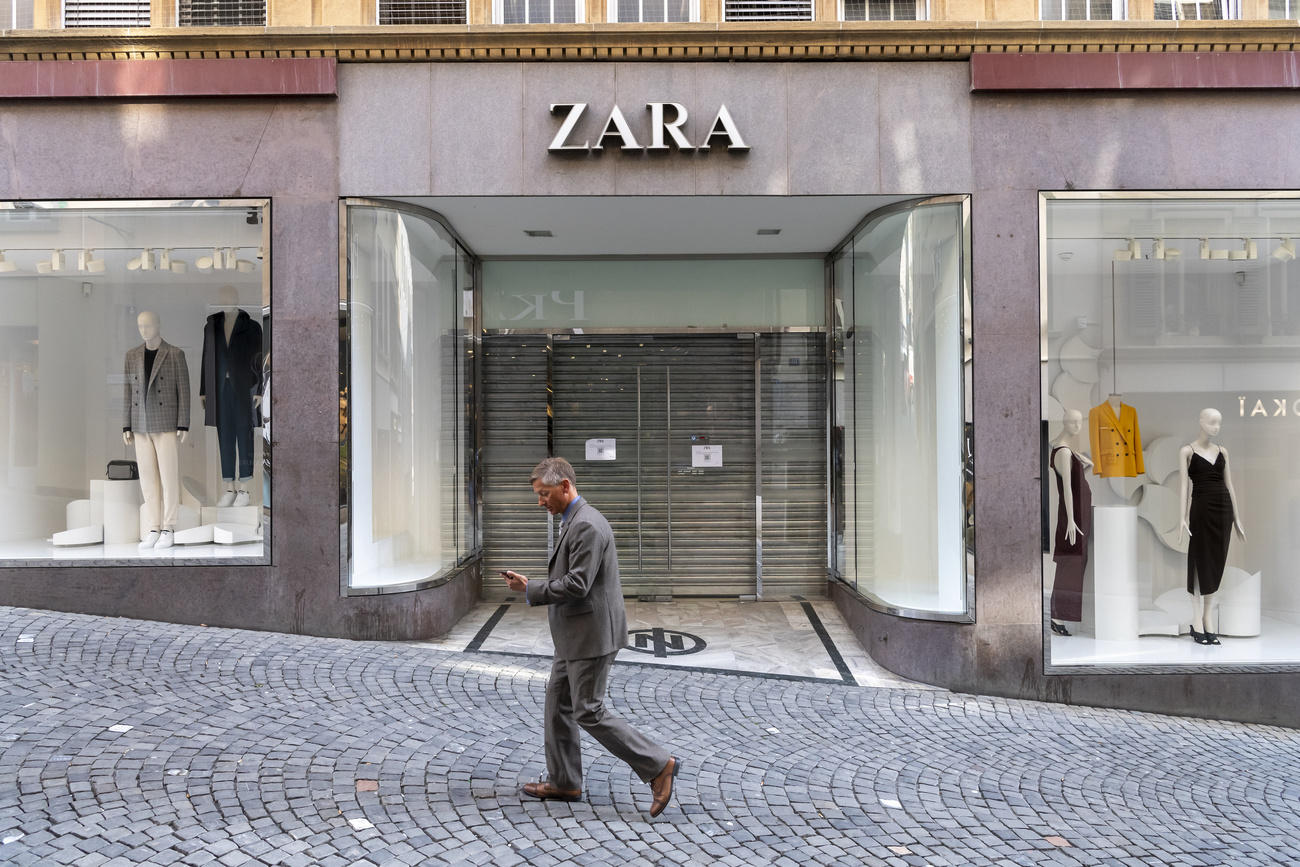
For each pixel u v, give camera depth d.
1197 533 6.79
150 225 6.79
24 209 6.76
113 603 6.68
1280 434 6.84
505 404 9.01
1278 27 6.45
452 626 7.55
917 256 6.96
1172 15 6.85
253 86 6.59
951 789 4.68
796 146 6.66
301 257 6.67
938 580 6.86
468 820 3.78
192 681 5.41
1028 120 6.59
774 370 8.99
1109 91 6.58
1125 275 6.68
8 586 6.68
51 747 4.25
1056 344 6.63
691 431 9.04
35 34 6.48
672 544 9.02
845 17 6.98
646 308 8.98
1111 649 6.63
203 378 6.82
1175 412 6.77
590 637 3.78
